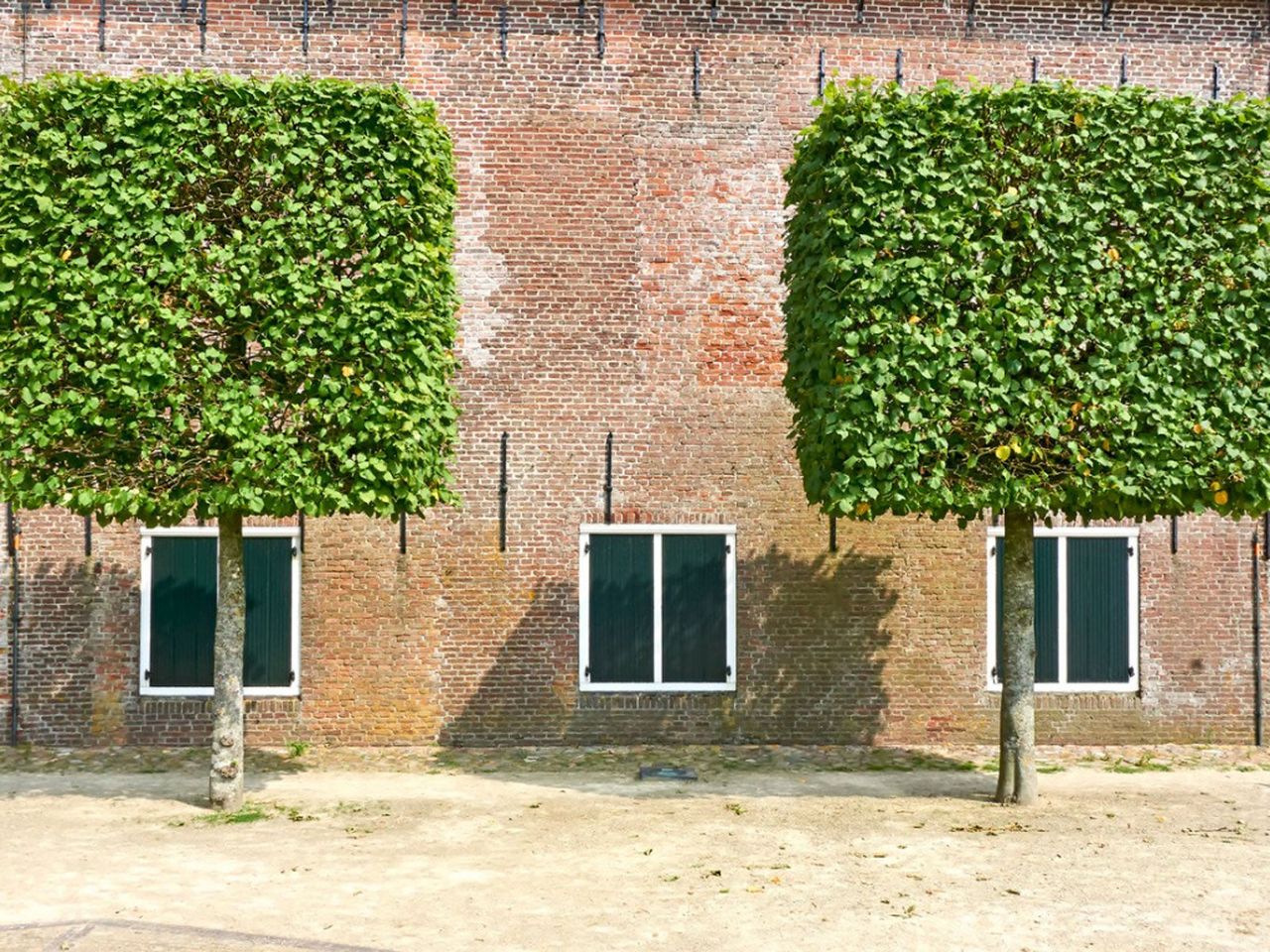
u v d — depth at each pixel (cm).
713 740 1270
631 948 651
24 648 1227
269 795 1031
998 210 970
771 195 1304
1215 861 830
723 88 1304
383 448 951
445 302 1015
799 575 1280
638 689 1272
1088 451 959
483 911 711
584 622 1272
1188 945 666
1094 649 1295
